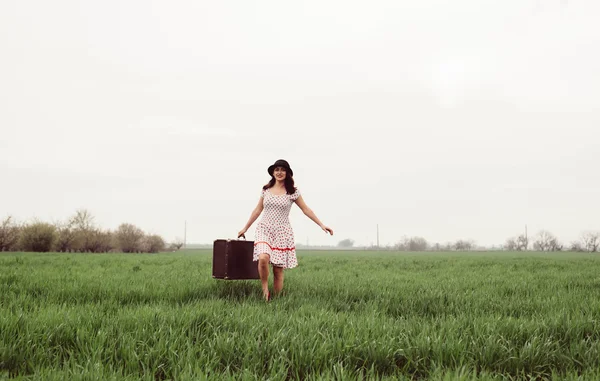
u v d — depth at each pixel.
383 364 3.26
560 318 4.28
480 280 9.46
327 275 10.68
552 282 8.95
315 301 5.83
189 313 4.38
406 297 6.25
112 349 3.31
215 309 4.88
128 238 52.34
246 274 6.72
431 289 7.37
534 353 3.34
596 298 6.02
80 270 11.23
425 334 3.73
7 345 3.17
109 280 8.30
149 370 2.95
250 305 5.32
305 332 3.82
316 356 3.17
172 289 6.80
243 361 3.10
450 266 16.39
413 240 124.56
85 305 5.24
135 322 4.05
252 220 6.82
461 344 3.47
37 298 5.74
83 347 3.33
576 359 3.29
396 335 3.87
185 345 3.42
